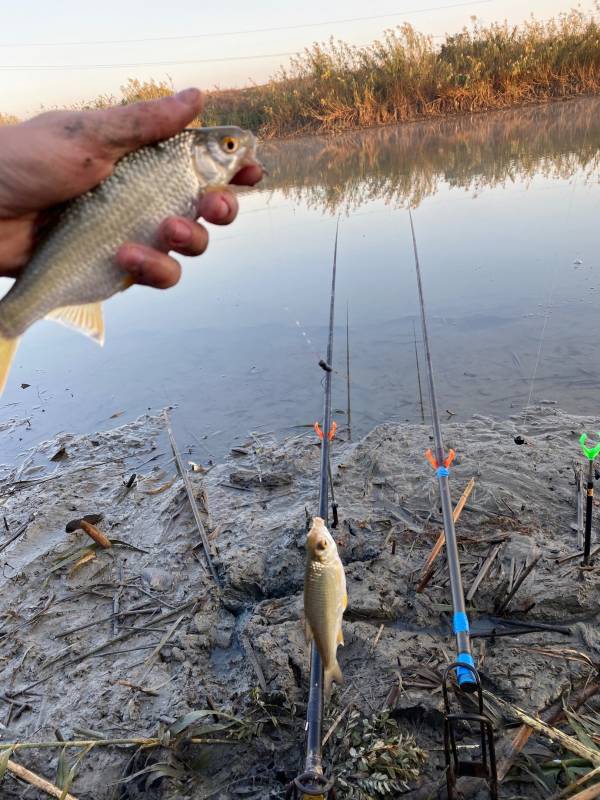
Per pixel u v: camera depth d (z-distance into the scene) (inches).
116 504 33.7
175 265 13.8
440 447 25.5
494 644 21.4
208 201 13.6
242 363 47.6
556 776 17.3
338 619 15.1
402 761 18.0
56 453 39.9
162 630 24.5
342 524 28.1
